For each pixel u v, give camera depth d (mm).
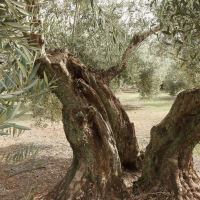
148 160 3367
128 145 4582
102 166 3033
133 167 4734
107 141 3096
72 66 3141
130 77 11430
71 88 2965
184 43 2227
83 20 4453
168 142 3230
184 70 4277
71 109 2957
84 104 3016
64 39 4207
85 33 4641
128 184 4051
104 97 3896
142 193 3203
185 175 3078
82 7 4207
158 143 3293
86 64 4676
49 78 2846
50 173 4809
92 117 3018
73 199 2875
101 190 2949
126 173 4582
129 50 4426
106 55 2381
